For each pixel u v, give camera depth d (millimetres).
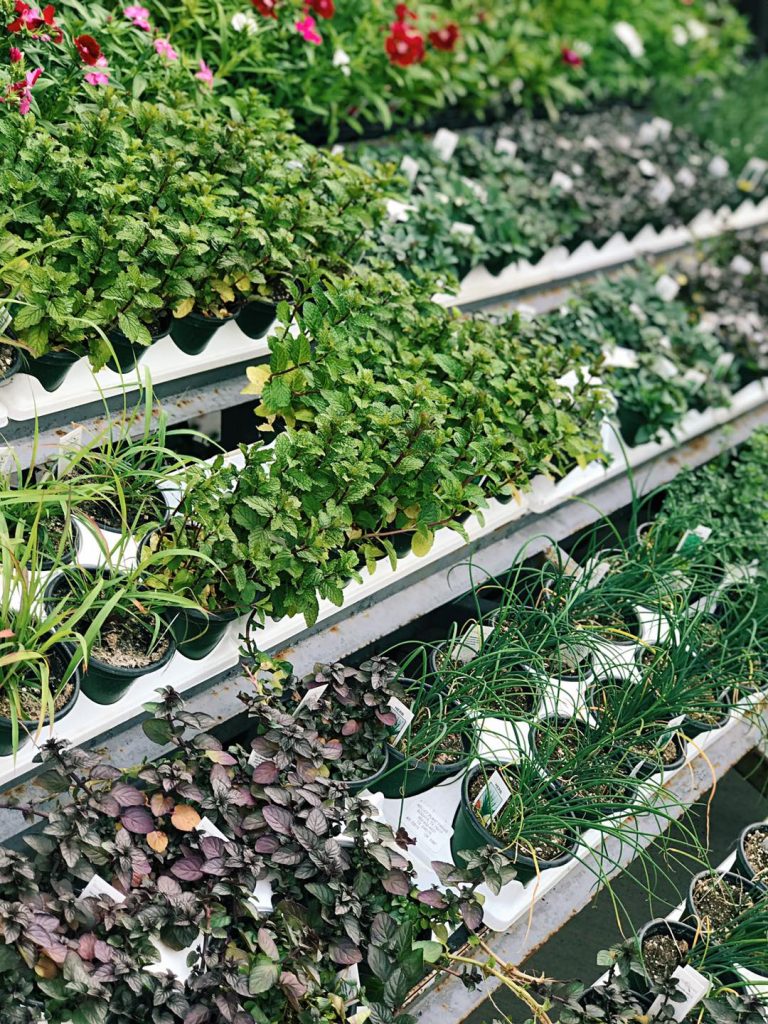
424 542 1415
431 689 1339
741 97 3152
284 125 1741
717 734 1572
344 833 1188
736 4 3770
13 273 1301
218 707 1328
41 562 1216
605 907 1522
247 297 1554
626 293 2176
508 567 1659
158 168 1469
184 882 1108
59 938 997
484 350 1573
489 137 2455
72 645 1179
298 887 1150
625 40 2881
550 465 1579
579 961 1493
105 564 1194
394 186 2025
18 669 1143
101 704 1212
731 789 1766
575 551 1896
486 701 1330
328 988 1098
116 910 1039
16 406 1337
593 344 1955
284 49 2008
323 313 1521
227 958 1055
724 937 1288
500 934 1273
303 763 1207
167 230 1454
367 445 1353
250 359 1622
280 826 1139
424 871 1300
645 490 1928
